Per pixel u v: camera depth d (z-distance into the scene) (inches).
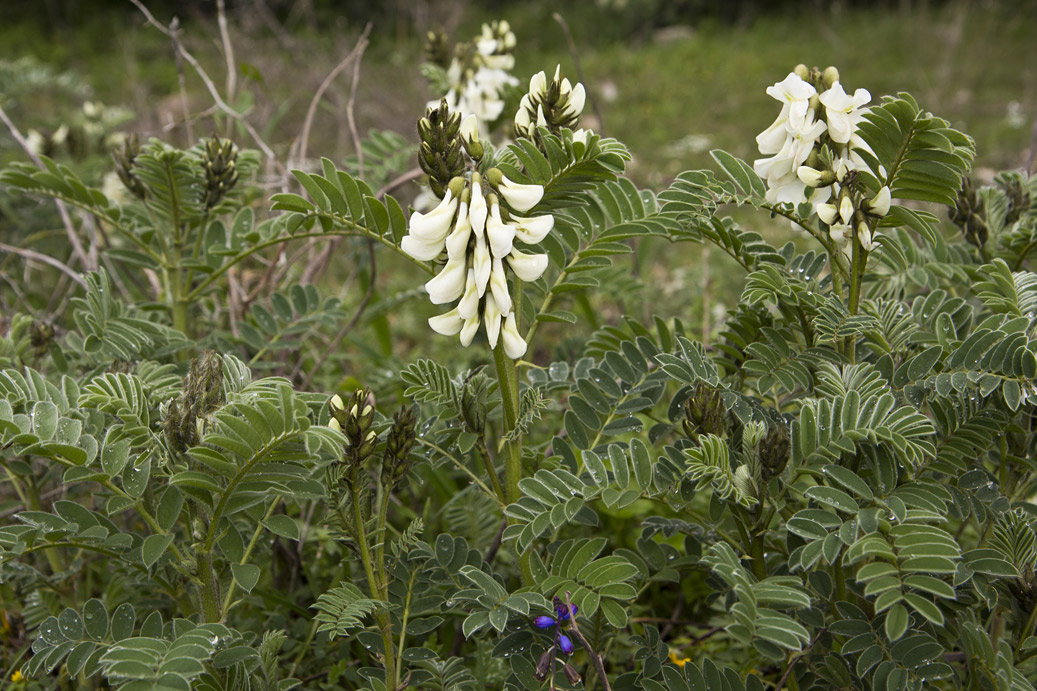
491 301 64.0
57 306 154.9
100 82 474.9
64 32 601.0
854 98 70.4
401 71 388.2
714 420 71.1
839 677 71.7
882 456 66.4
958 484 73.2
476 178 62.3
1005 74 453.4
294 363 141.1
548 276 103.0
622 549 81.0
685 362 77.4
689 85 486.6
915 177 69.2
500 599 66.5
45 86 189.2
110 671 56.4
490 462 78.0
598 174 71.7
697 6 665.6
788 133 72.0
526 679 70.9
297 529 66.6
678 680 69.4
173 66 501.4
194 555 69.1
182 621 66.5
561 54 578.2
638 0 629.9
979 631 65.9
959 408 71.4
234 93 158.7
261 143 132.0
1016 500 81.9
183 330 106.9
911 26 536.7
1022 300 73.6
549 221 62.7
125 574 92.4
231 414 62.5
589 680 86.9
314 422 73.2
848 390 70.5
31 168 98.6
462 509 106.8
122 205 116.9
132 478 68.0
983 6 573.3
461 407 76.1
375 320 148.7
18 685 86.7
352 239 129.8
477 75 133.3
